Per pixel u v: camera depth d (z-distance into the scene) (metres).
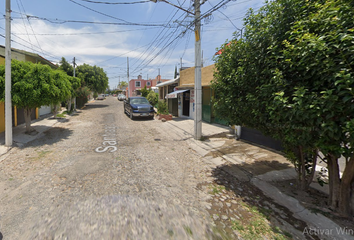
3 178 4.45
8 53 6.92
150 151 6.69
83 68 25.73
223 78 4.46
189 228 2.82
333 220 2.98
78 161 5.52
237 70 3.99
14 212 3.14
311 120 2.54
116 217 2.99
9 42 6.95
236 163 5.66
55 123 12.53
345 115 2.36
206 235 2.70
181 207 3.36
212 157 6.27
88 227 2.75
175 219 3.01
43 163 5.41
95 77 26.62
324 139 2.54
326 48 2.40
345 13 2.39
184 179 4.59
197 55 8.23
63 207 3.26
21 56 15.75
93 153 6.30
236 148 7.06
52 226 2.78
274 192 3.95
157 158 5.99
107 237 2.56
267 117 3.40
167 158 6.06
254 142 7.49
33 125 11.41
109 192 3.79
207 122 12.15
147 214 3.10
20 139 8.02
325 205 3.39
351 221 2.95
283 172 4.93
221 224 2.96
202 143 7.91
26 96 7.42
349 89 2.16
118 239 2.53
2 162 5.54
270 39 3.35
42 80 7.81
